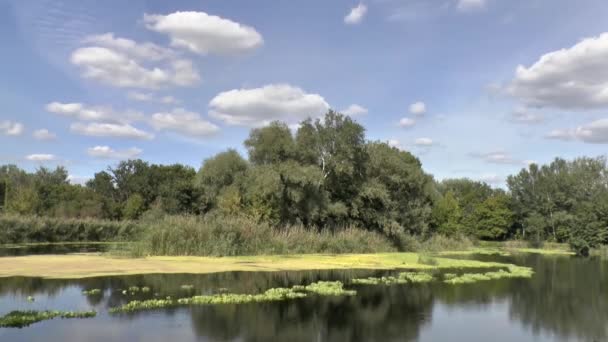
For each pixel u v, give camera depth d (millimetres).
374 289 18047
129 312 12734
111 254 28594
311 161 44781
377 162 47250
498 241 85125
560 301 16641
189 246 29172
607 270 29547
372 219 45156
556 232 80312
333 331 11461
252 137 46156
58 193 69562
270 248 31781
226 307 13719
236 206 41250
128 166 95812
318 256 32438
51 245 41969
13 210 54531
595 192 88500
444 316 13594
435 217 58969
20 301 13953
